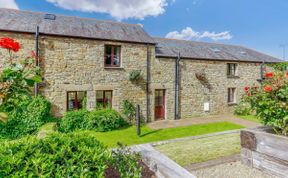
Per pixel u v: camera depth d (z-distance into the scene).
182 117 11.63
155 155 3.38
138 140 7.53
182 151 4.89
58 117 8.85
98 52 9.52
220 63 12.59
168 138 7.75
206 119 11.48
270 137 3.53
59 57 8.78
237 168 3.87
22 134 7.70
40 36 8.39
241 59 13.20
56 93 8.78
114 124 9.24
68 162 2.01
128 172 2.50
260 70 13.95
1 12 9.19
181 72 11.49
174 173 2.72
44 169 1.85
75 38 9.02
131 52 10.20
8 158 1.89
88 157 2.13
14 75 2.43
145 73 10.55
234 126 9.66
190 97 11.79
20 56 8.08
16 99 2.58
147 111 10.70
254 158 3.81
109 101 10.08
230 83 12.97
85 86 9.30
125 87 10.14
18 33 8.02
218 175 3.58
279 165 3.36
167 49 12.04
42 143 2.39
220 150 4.94
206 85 12.20
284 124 3.90
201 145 5.40
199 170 3.78
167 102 11.21
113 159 2.70
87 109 9.41
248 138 3.94
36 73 2.66
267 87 4.00
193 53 12.28
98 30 10.23
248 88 4.80
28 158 1.99
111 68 9.81
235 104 13.20
